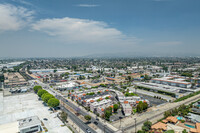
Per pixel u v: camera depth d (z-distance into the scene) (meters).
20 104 161.25
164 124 104.31
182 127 104.56
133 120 117.81
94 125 110.19
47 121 117.56
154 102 163.88
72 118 123.12
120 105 150.62
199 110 128.88
